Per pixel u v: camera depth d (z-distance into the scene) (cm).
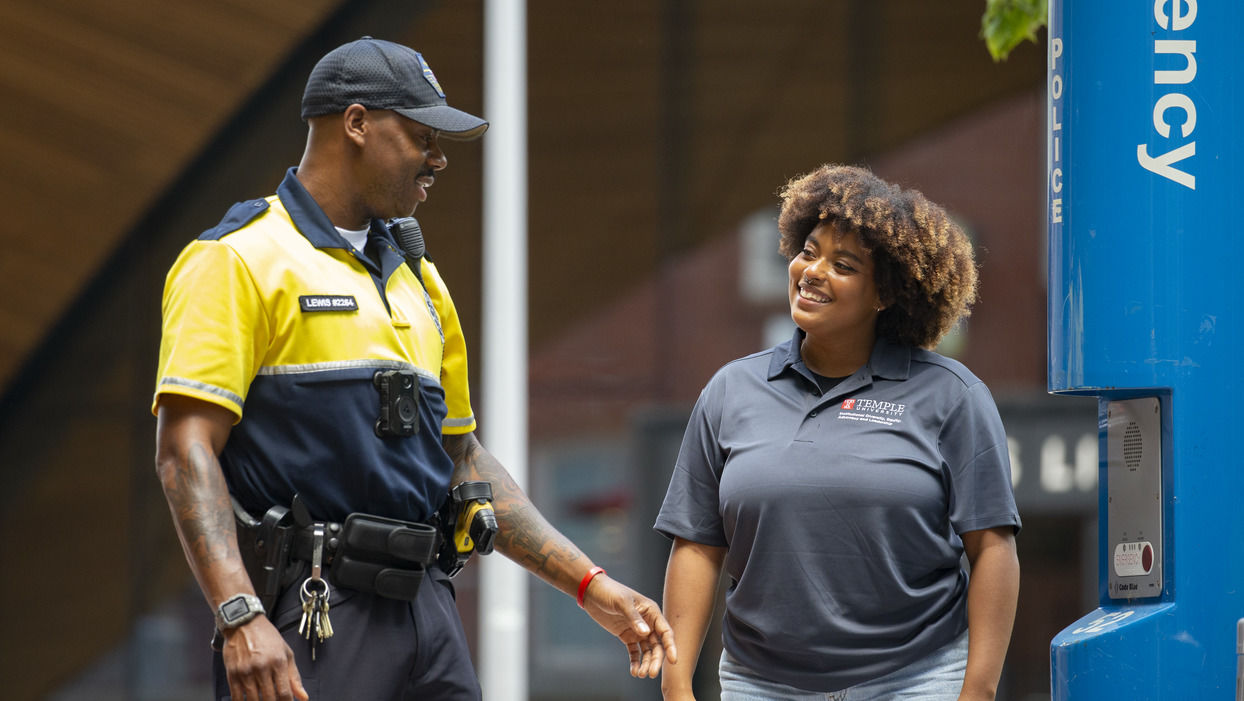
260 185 2545
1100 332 526
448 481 618
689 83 2359
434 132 609
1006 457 620
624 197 2373
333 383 576
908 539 608
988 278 2294
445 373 661
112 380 2614
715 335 2362
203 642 2612
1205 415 519
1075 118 533
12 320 2597
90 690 2586
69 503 2620
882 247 620
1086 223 529
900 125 2323
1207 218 520
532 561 660
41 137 2495
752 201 2358
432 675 604
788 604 611
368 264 600
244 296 566
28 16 2373
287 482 573
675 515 657
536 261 2380
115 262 2606
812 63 2344
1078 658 530
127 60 2433
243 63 2445
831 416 625
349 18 2398
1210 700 517
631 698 2341
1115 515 546
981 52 2311
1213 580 518
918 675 611
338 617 573
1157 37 522
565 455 2380
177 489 549
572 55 2370
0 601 2606
